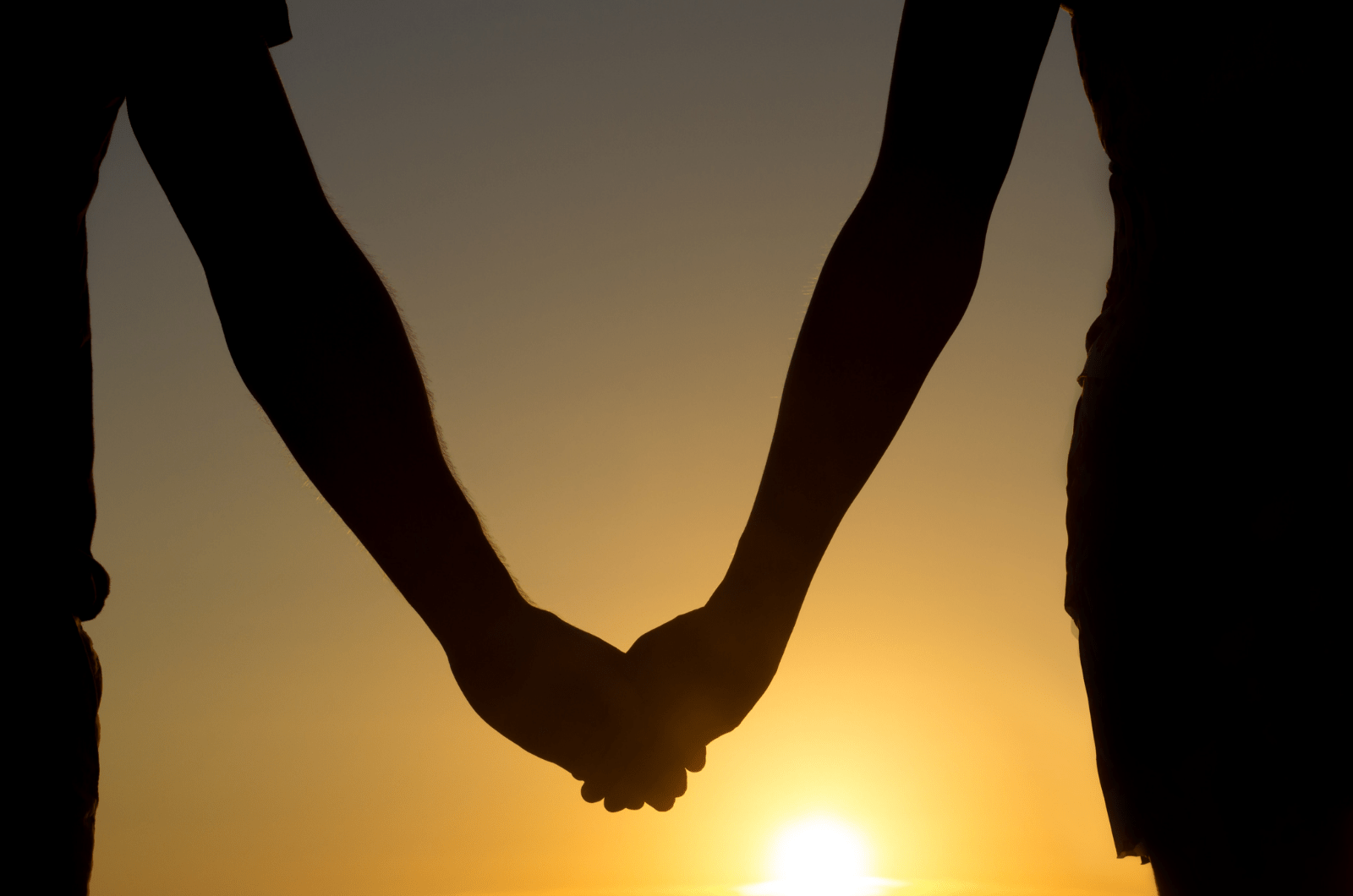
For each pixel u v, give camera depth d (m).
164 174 1.57
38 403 1.42
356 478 1.60
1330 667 1.40
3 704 1.39
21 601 1.40
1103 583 1.47
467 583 1.63
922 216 1.60
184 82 1.55
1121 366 1.47
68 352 1.43
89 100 1.44
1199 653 1.43
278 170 1.57
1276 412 1.42
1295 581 1.41
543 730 1.67
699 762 1.69
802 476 1.63
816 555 1.65
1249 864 1.42
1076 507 1.50
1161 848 1.45
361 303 1.59
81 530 1.44
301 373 1.58
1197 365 1.43
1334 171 1.41
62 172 1.43
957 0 1.58
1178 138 1.44
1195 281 1.44
